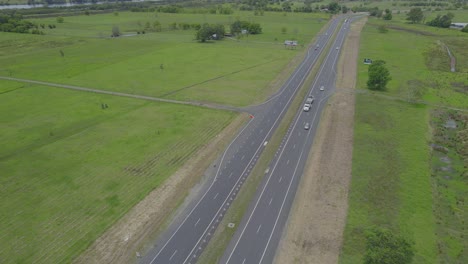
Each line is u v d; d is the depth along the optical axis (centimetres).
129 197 6988
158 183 7425
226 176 7675
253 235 6019
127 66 16638
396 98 11981
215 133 9612
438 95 12238
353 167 7850
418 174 7569
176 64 16812
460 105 11369
